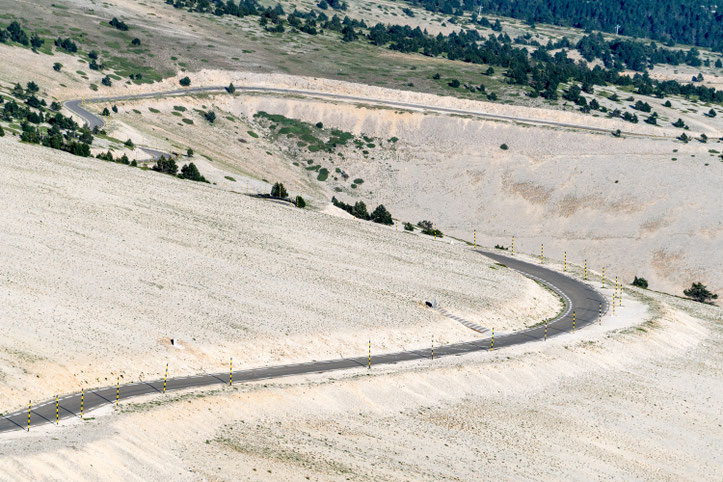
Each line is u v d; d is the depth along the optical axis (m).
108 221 124.81
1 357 79.50
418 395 90.56
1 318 87.19
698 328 130.38
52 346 84.00
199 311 99.94
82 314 92.44
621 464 83.69
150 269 110.00
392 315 109.38
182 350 89.56
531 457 81.88
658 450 87.94
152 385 82.19
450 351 103.06
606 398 98.38
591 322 121.75
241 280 112.50
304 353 95.56
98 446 67.25
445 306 116.62
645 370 108.81
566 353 107.38
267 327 98.94
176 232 126.75
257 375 88.62
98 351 85.31
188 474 67.81
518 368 100.38
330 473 71.81
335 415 83.62
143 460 67.81
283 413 81.69
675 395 102.31
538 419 90.44
